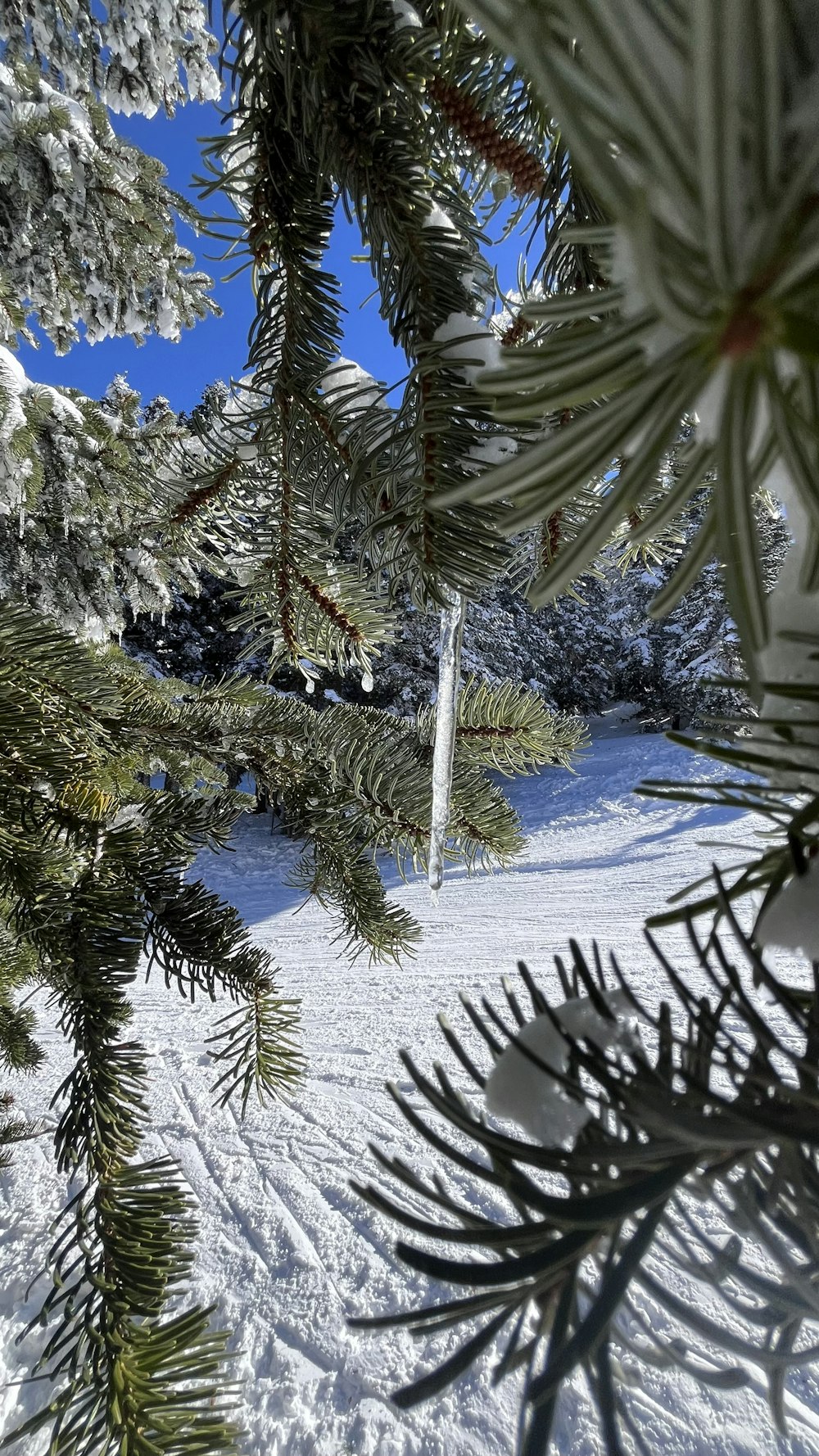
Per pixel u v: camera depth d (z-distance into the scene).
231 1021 7.18
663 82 0.18
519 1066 0.32
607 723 20.36
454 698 1.24
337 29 0.60
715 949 0.27
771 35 0.16
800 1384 2.51
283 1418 2.82
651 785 0.30
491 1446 2.60
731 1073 0.25
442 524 0.70
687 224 0.18
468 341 0.65
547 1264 0.27
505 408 0.21
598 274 0.83
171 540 1.30
